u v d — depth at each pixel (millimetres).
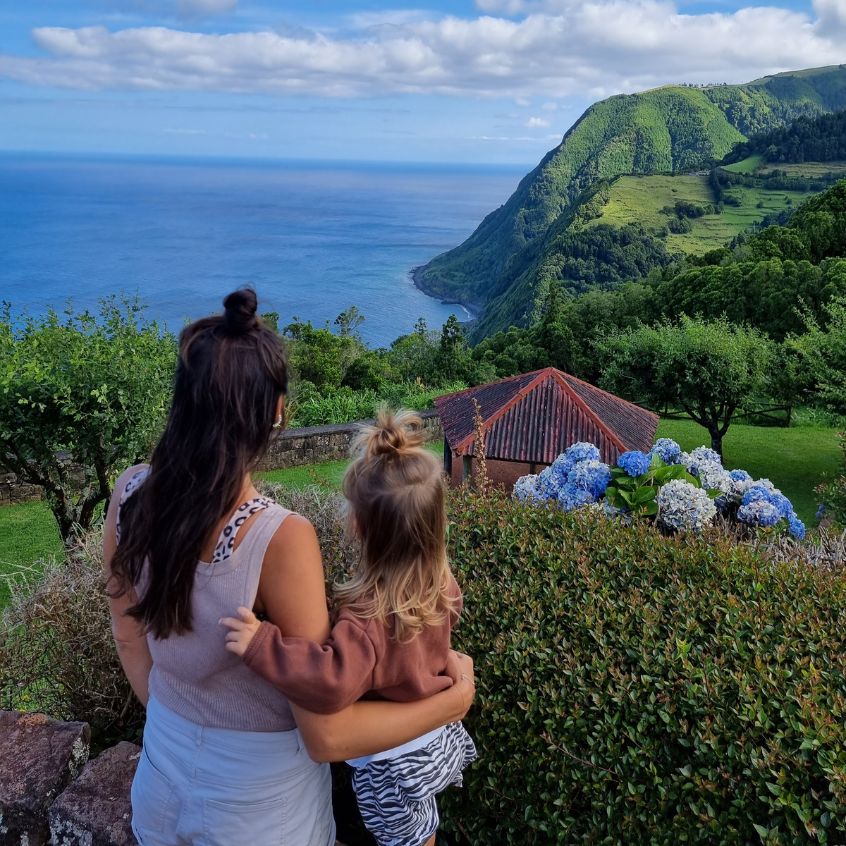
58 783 2322
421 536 1345
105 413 7578
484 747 2117
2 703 3051
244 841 1338
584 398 10891
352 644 1279
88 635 2941
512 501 3172
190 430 1196
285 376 1268
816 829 1614
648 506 3998
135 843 2094
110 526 1378
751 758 1755
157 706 1398
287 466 14688
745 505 4199
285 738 1342
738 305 32125
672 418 22469
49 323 8359
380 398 20266
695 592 2426
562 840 1953
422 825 1592
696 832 1795
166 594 1210
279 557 1214
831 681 1984
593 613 2279
